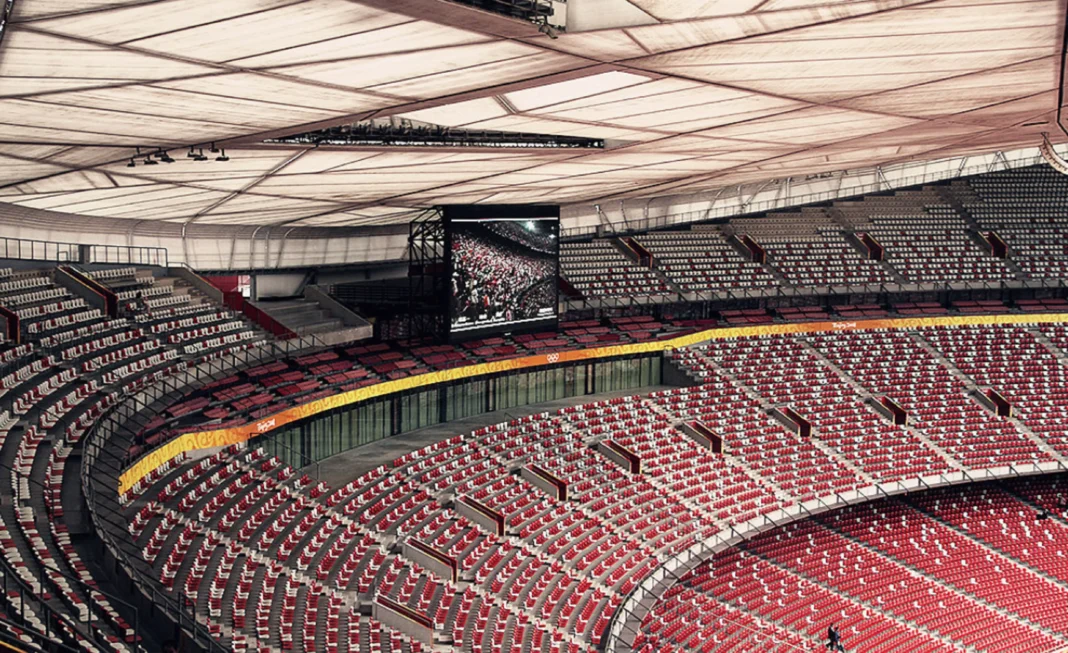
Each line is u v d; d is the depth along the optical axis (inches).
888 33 891.4
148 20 608.1
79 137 926.4
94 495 1163.3
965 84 1169.4
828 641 1792.6
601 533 1818.4
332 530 1524.4
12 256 1582.2
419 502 1707.7
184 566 1277.1
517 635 1422.2
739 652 1670.8
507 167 1496.1
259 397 1721.2
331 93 876.0
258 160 1181.7
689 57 923.4
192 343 1734.7
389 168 1359.5
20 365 1398.9
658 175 1897.1
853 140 1637.6
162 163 1120.2
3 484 1126.4
